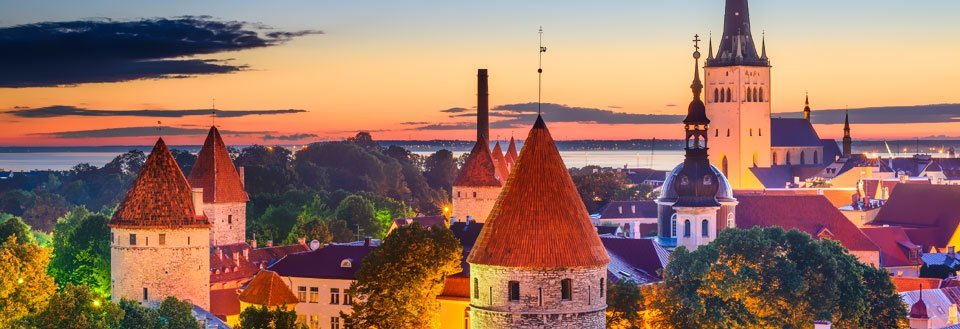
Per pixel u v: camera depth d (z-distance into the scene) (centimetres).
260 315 16688
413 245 18425
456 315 18800
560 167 15488
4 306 19350
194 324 18662
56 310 17000
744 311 19475
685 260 19550
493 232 15362
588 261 15275
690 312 18850
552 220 15262
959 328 18825
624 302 18025
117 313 17388
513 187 15425
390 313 18275
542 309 15162
